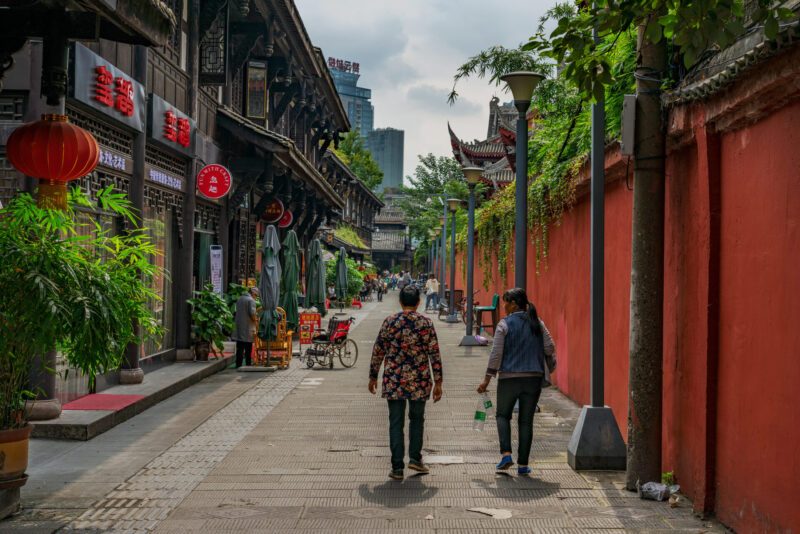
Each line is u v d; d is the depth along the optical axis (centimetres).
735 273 539
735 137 544
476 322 2195
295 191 2616
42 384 874
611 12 436
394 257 9419
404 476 709
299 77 2425
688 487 623
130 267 660
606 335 935
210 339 1475
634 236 648
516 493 653
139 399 1028
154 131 1224
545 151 1340
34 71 868
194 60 1470
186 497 643
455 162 6031
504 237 1731
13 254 562
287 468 741
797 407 445
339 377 1420
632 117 640
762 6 405
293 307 1934
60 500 632
